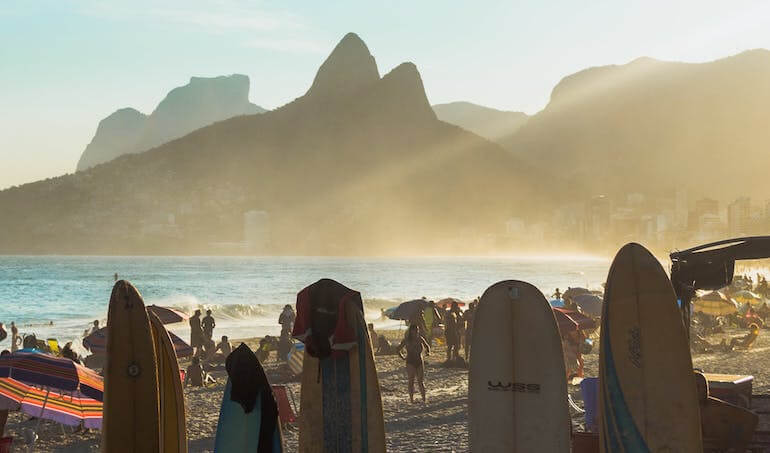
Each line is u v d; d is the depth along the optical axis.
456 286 117.81
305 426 6.66
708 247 8.88
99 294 95.75
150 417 5.44
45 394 12.14
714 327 34.78
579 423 12.69
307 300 6.68
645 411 6.00
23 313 69.69
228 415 6.19
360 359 6.61
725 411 7.52
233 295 94.62
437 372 22.56
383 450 6.53
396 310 29.69
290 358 20.02
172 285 116.25
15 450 12.30
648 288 6.08
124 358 5.45
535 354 6.58
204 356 26.77
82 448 12.55
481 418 6.64
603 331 6.18
